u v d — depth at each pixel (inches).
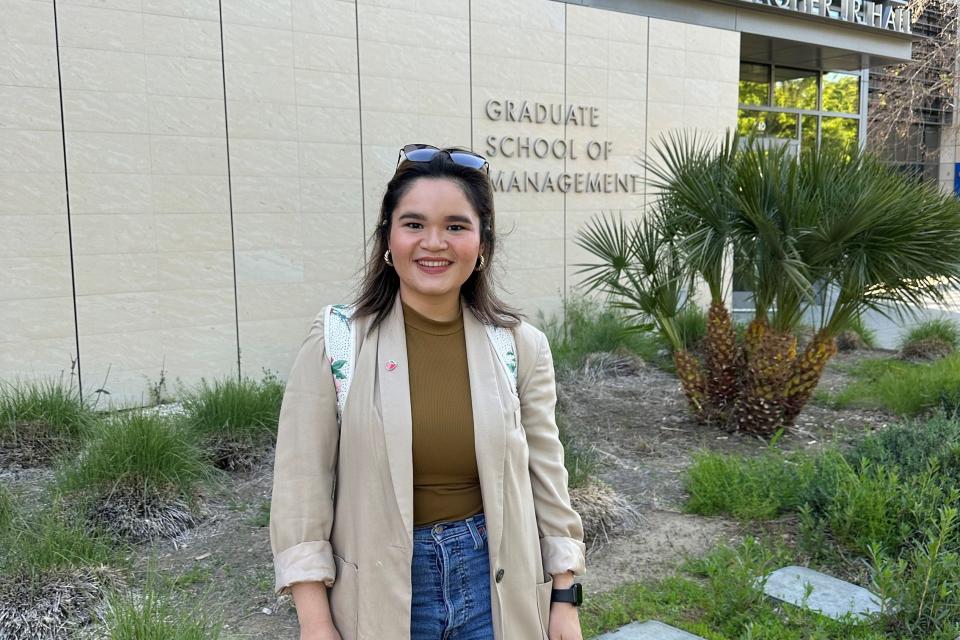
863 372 361.1
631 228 336.8
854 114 621.9
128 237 277.0
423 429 66.8
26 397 229.5
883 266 226.2
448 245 66.3
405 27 336.2
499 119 371.2
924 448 186.7
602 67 407.8
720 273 261.0
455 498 68.2
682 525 183.3
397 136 338.0
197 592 150.0
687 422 276.4
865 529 157.9
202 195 291.1
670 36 434.3
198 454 203.0
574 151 401.4
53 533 152.3
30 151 257.0
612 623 135.9
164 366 287.6
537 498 74.5
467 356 69.6
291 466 65.2
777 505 183.3
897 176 235.3
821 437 258.4
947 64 661.3
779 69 570.3
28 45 254.5
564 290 403.9
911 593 127.6
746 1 457.7
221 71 291.7
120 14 269.7
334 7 315.9
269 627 137.7
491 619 68.4
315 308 321.4
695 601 144.3
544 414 73.9
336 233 324.2
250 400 234.4
